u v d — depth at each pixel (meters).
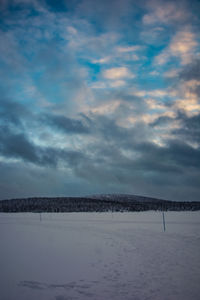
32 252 12.38
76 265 9.78
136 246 14.03
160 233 19.61
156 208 80.19
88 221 34.38
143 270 8.97
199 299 6.20
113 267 9.46
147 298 6.31
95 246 14.11
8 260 10.66
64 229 23.55
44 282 7.69
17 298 6.38
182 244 14.41
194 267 9.20
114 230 22.28
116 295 6.54
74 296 6.50
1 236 18.47
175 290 6.84
